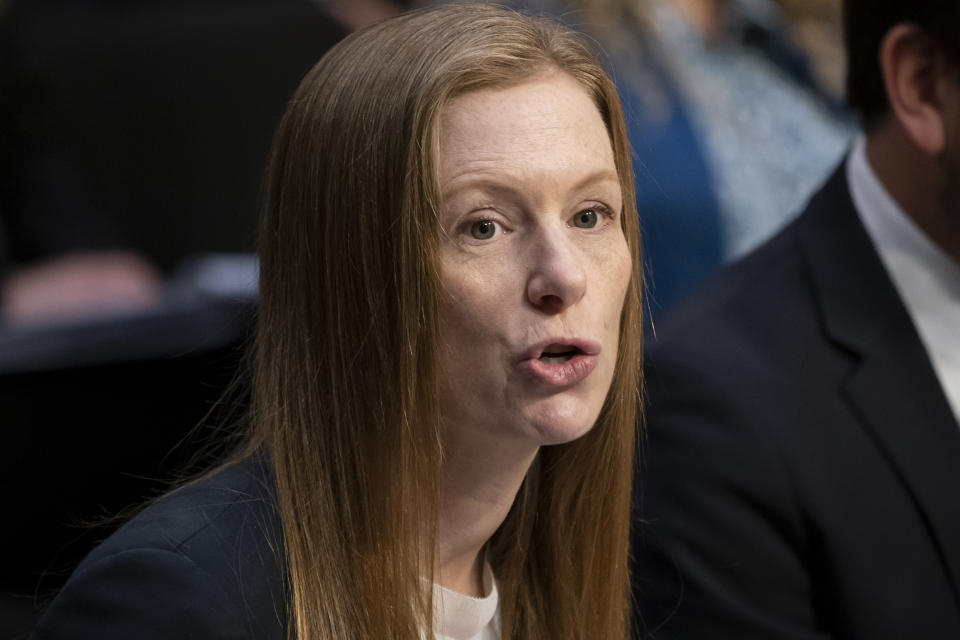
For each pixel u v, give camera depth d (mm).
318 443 3268
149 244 11922
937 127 5102
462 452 3260
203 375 7258
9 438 7258
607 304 3174
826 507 4941
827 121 9367
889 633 4879
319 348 3262
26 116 11219
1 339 7238
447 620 3531
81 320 7559
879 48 5309
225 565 3133
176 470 3830
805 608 4984
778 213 8742
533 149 3062
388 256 3123
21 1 11695
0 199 10992
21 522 7367
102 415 7391
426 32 3184
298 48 12172
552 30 3283
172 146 11930
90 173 11797
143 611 2998
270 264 3383
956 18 4930
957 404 5242
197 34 12109
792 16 9383
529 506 3811
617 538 3830
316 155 3223
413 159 3053
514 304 3055
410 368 3088
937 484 4996
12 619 7020
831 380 5160
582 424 3105
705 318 5410
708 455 5000
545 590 3885
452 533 3439
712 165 8547
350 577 3242
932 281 5305
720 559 4910
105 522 3721
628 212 3459
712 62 8875
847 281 5367
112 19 12203
